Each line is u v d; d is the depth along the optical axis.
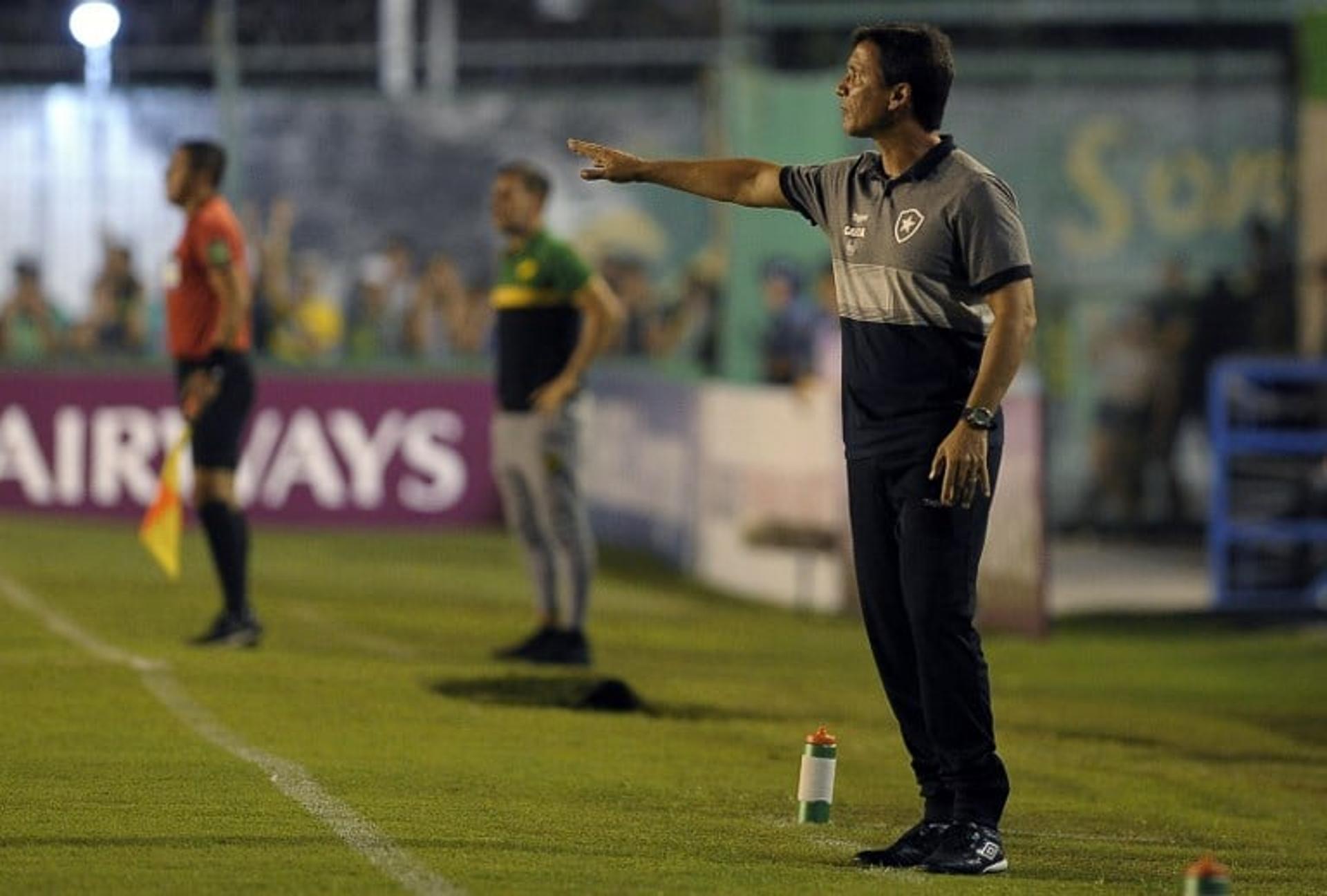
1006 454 53.44
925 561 22.20
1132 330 73.50
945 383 22.17
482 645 45.62
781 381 69.50
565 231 71.94
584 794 27.38
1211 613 59.25
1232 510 60.81
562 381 40.78
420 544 64.19
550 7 76.88
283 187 71.88
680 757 31.39
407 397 66.62
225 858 21.62
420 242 72.12
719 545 60.28
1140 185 73.69
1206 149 73.50
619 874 21.55
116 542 62.09
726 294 70.75
